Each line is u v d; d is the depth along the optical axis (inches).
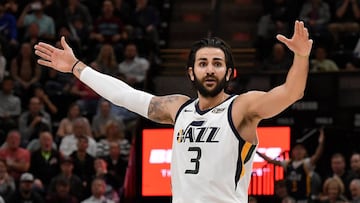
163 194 1152.8
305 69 418.3
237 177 435.2
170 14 1664.6
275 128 1152.8
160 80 1395.2
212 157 435.2
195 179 435.8
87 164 1177.4
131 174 1147.9
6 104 1339.8
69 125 1268.5
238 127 436.8
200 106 449.4
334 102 1257.4
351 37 1466.5
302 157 1104.8
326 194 1069.1
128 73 1422.2
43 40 1460.4
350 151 1206.9
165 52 1581.0
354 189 1056.8
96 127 1298.0
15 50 1456.7
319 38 1446.9
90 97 1375.5
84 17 1556.3
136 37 1520.7
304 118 1240.2
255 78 1315.2
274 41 1496.1
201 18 1659.7
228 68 446.3
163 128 1152.8
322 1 1546.5
